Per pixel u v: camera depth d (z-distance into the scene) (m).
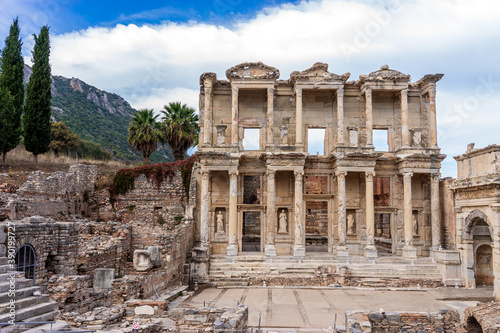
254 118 42.66
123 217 46.41
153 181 46.56
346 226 42.00
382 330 19.25
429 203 41.81
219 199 41.84
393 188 41.94
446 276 35.00
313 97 42.97
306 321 23.80
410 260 38.03
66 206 42.34
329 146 42.38
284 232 41.34
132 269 26.83
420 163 39.91
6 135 45.03
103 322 17.52
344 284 34.34
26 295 17.19
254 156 40.62
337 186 40.53
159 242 31.23
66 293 19.06
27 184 36.88
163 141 57.41
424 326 19.34
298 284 34.75
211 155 38.97
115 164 60.50
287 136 41.94
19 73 49.34
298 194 39.12
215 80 41.97
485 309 18.50
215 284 34.31
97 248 31.09
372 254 38.28
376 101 43.41
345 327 20.56
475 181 30.62
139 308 19.14
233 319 17.81
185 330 18.20
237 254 38.88
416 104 43.50
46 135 51.00
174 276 32.62
